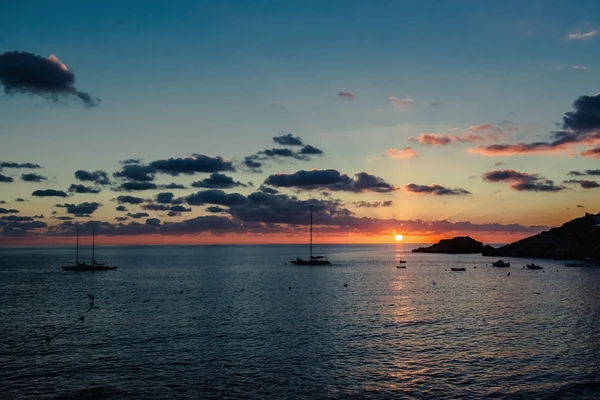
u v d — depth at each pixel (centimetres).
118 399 3500
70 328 5978
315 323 6262
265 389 3700
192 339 5316
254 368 4222
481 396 3550
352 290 10475
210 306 7881
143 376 4009
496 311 7288
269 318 6662
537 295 9388
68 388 3725
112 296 9325
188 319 6594
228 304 8125
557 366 4253
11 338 5394
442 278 13762
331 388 3719
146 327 6012
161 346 5000
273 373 4081
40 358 4541
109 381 3888
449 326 6034
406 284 11900
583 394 3591
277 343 5112
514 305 7956
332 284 11919
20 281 12762
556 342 5125
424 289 10662
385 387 3734
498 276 14388
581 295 9331
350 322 6338
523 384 3800
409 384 3803
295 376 4003
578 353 4672
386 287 11138
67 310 7475
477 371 4119
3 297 9194
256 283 12225
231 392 3641
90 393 3619
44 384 3816
